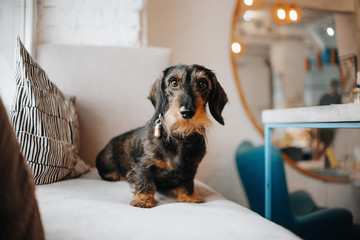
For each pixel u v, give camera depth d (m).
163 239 0.74
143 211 1.02
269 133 1.71
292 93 2.82
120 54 2.00
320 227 1.86
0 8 1.77
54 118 1.46
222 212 1.03
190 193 1.37
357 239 1.90
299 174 2.72
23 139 1.24
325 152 2.74
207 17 2.70
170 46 2.60
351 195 2.68
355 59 2.59
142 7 2.30
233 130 2.73
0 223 0.55
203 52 2.68
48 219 0.85
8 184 0.58
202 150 1.39
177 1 2.62
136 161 1.40
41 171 1.26
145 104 2.01
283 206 1.82
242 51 2.74
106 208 1.01
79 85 1.91
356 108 1.08
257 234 0.80
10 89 1.64
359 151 2.62
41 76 1.46
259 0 2.77
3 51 1.76
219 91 1.50
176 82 1.37
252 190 2.30
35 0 1.96
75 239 0.72
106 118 1.94
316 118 1.29
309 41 2.82
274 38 2.81
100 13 2.24
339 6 2.71
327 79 2.78
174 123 1.25
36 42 1.97
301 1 2.83
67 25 2.17
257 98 2.76
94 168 1.90
